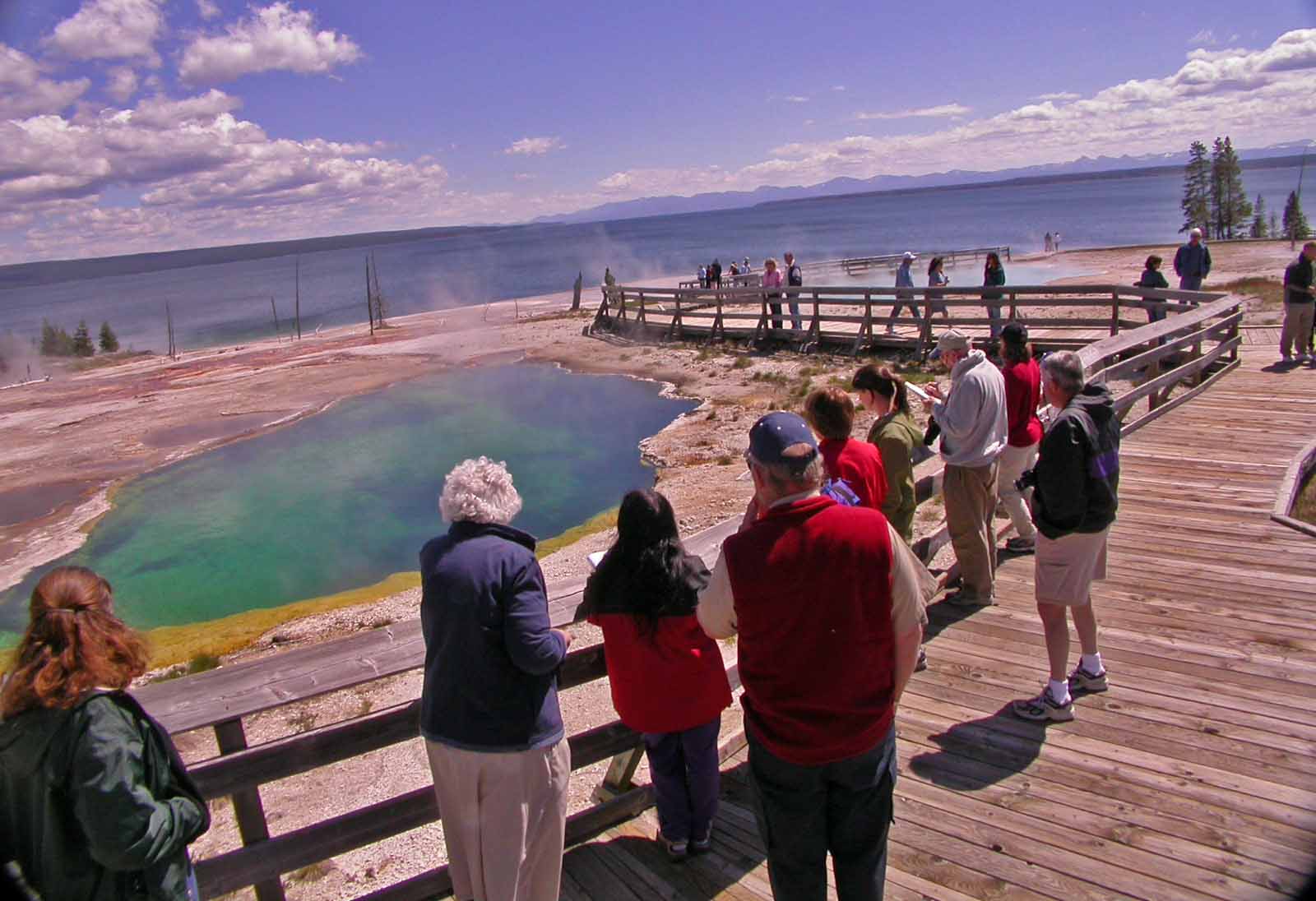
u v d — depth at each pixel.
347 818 2.69
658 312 23.19
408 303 67.69
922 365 15.91
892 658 2.19
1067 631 3.74
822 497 2.19
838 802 2.23
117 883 1.85
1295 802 3.13
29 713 1.77
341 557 10.39
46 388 25.38
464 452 14.45
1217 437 8.48
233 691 2.57
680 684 2.90
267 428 17.39
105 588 1.92
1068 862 2.91
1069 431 3.46
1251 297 19.80
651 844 3.25
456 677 2.46
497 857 2.52
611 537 9.58
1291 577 5.12
